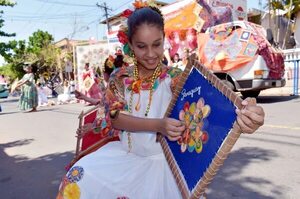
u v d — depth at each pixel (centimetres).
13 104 2102
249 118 130
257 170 405
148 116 188
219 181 380
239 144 523
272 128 613
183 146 170
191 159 161
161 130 175
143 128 177
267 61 918
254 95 1088
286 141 520
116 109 179
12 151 592
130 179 189
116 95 189
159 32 170
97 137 245
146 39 168
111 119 183
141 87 189
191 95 170
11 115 1190
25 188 403
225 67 938
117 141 215
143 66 186
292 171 394
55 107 1429
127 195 187
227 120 143
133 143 194
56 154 553
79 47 1410
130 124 179
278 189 348
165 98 189
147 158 193
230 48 937
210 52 966
